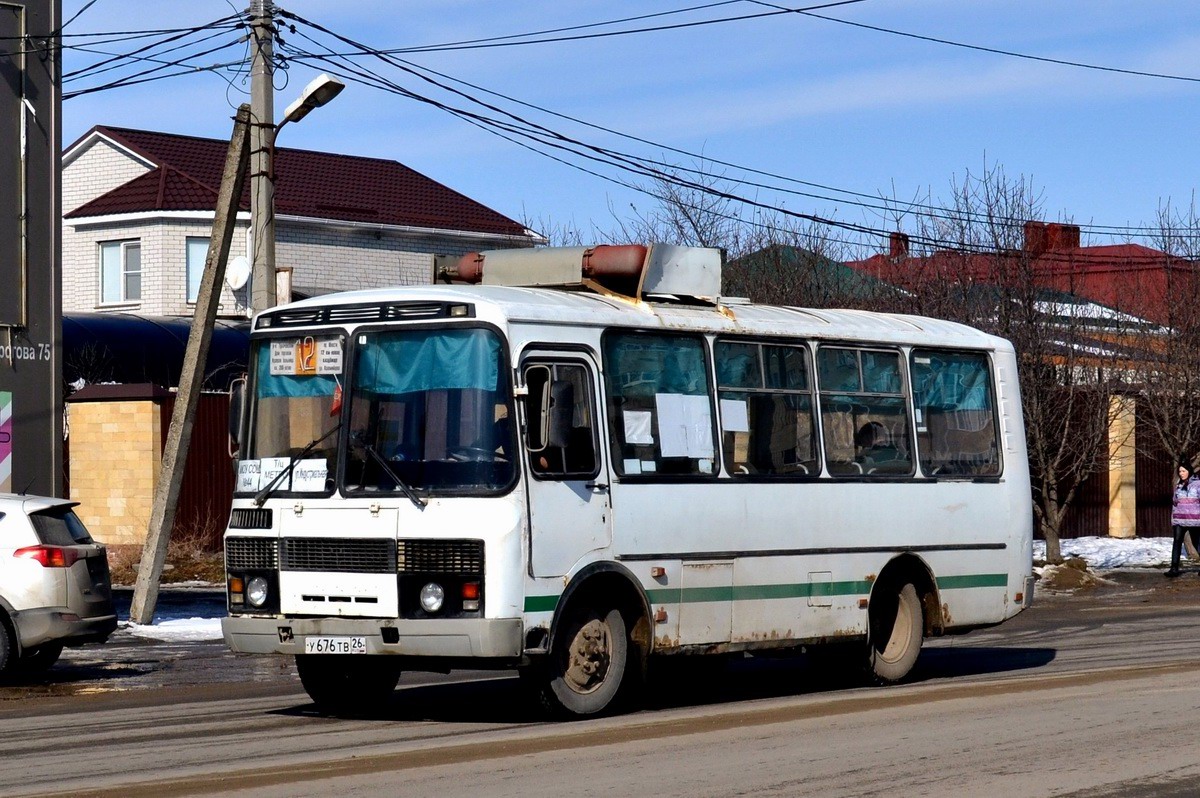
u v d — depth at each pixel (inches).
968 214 1300.4
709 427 534.6
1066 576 1150.3
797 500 559.5
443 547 461.1
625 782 374.3
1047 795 357.4
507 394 469.1
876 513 588.7
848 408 589.0
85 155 1950.1
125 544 1156.5
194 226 1792.6
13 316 836.6
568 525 478.0
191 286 1793.8
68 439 1193.4
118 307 1807.3
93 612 630.5
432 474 468.4
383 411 480.7
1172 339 1369.3
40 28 850.1
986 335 657.6
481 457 465.1
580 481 484.7
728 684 618.8
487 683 613.3
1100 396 1237.7
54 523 629.6
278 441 498.9
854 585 579.2
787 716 498.3
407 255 1943.9
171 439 831.1
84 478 1186.6
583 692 490.6
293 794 361.1
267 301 805.2
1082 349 1264.8
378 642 466.9
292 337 502.6
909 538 601.9
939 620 615.5
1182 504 1227.9
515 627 458.0
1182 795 357.7
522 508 463.5
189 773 395.5
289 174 1932.8
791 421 565.6
